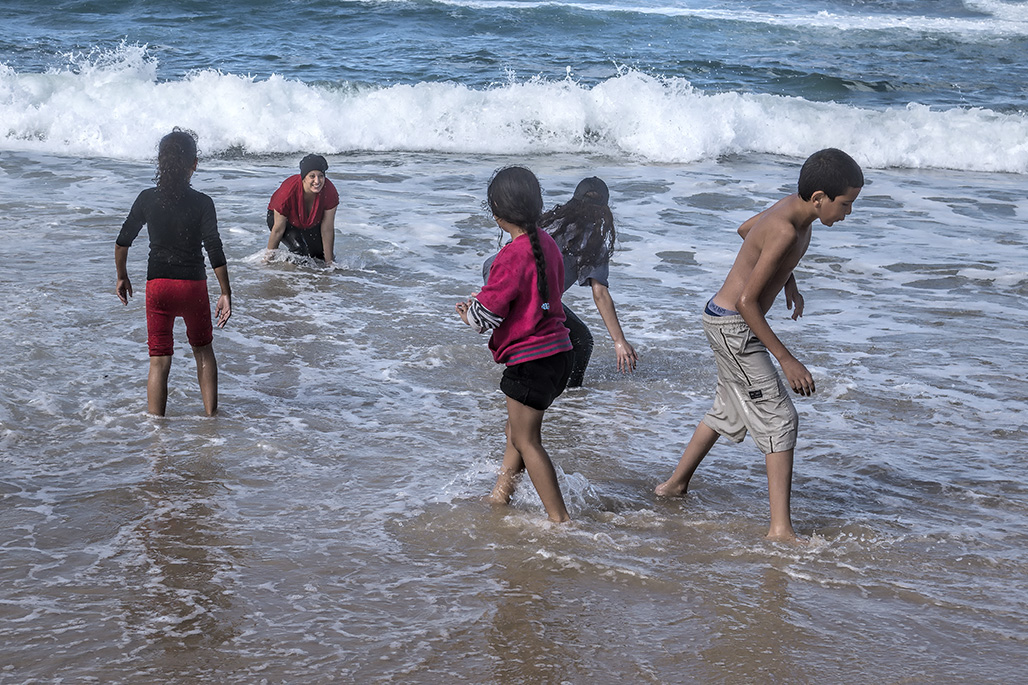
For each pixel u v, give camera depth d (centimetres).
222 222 1006
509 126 1550
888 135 1586
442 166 1372
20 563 367
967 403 599
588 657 314
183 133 514
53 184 1145
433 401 582
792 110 1662
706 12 3159
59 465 462
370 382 609
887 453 521
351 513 423
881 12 3506
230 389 583
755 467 504
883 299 832
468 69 2064
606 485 473
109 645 312
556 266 404
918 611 352
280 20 2517
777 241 387
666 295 827
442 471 476
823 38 2844
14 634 316
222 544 389
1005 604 359
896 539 416
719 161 1493
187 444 494
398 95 1577
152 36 2273
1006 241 1051
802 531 424
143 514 413
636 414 579
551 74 2048
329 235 872
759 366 415
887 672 309
